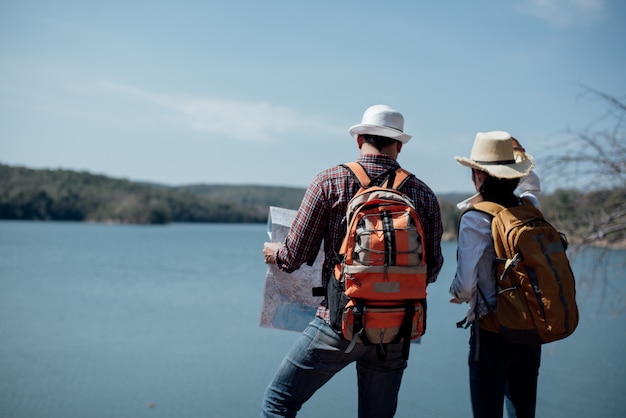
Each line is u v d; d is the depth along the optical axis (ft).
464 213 8.66
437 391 38.73
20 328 67.77
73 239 329.52
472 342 8.64
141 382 42.29
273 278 9.00
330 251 7.91
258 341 60.18
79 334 63.82
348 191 7.79
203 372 45.57
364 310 7.09
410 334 7.24
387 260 7.04
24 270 155.94
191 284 127.03
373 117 8.17
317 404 34.86
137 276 145.48
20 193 594.24
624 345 53.26
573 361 47.44
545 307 7.93
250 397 38.32
